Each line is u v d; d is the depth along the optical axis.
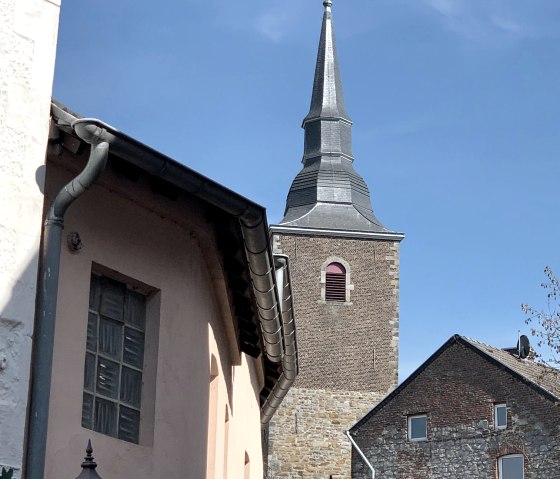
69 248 9.17
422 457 40.81
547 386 38.16
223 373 13.03
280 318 13.53
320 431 51.09
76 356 9.10
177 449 10.44
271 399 19.25
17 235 7.98
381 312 53.12
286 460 50.44
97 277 9.77
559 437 37.25
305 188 56.88
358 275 53.53
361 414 51.56
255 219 10.09
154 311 10.31
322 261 53.56
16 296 7.91
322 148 58.19
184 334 10.73
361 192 56.97
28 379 7.93
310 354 52.25
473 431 39.72
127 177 9.71
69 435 8.91
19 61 8.18
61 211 8.35
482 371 40.06
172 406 10.41
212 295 11.89
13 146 8.05
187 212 10.51
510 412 38.88
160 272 10.35
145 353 10.22
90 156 8.37
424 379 41.62
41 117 8.28
